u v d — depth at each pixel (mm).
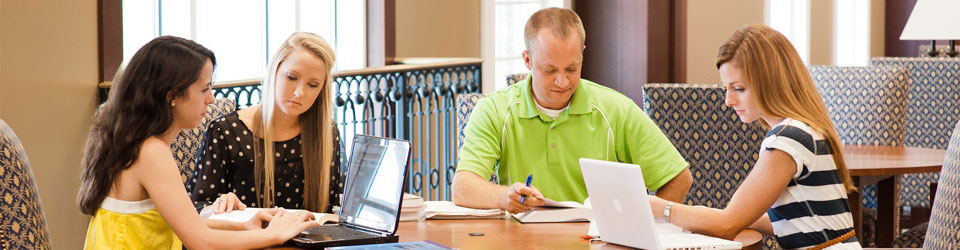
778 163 2488
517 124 3219
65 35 3908
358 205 2713
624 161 3271
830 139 2525
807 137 2482
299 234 2516
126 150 2434
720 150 3844
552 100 3141
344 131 4988
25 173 2203
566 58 3041
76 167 4016
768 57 2518
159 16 4680
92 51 4086
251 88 4477
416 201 2869
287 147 3131
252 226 2629
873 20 11562
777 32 2559
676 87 3830
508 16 7387
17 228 2141
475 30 7027
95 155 2480
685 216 2588
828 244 2514
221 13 5082
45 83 3809
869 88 4922
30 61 3717
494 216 2926
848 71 4980
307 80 2957
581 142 3211
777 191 2500
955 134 2645
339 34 5930
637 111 3258
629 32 7602
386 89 5359
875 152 4445
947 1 5129
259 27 5344
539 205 2852
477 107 3311
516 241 2523
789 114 2523
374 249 2328
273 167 3082
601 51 7738
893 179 4301
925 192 5578
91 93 4086
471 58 6672
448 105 5906
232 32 5156
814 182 2500
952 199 2598
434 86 5742
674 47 7695
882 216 4352
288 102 2951
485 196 2979
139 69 2449
